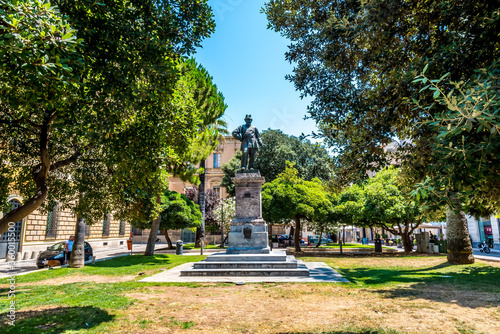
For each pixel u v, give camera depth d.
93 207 10.24
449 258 12.33
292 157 33.88
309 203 19.88
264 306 5.98
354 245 32.16
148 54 5.59
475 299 6.18
